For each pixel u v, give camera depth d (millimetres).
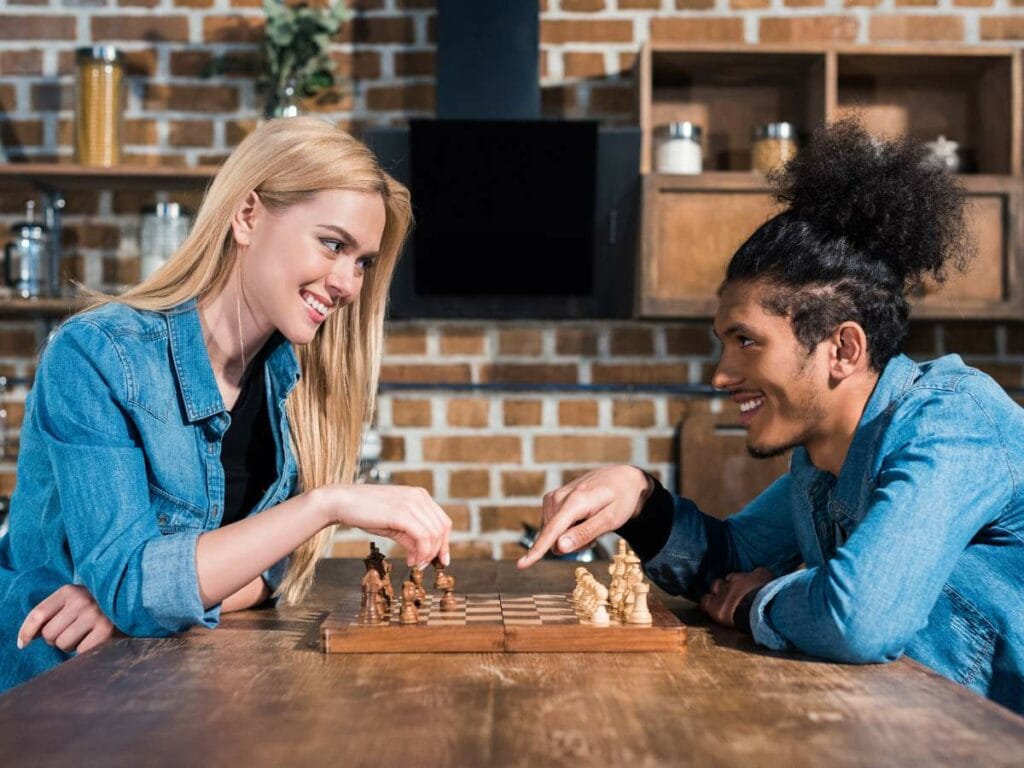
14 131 3348
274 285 1479
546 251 3127
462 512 3328
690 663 1130
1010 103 3121
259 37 3354
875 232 1333
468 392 3342
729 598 1352
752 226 3051
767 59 3166
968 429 1270
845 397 1359
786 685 1030
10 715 917
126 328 1422
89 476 1322
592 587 1263
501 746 826
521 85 3137
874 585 1136
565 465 3336
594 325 3336
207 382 1472
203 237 1498
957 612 1282
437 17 3137
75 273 3355
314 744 830
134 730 871
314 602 1549
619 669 1098
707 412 3318
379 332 1726
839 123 1416
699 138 3143
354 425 1717
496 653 1177
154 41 3352
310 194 1457
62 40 3348
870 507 1225
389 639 1176
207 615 1299
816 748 824
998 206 3053
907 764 786
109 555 1277
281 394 1630
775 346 1334
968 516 1217
